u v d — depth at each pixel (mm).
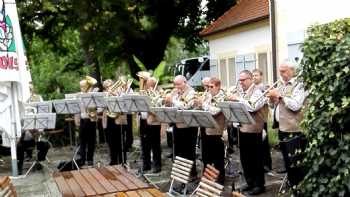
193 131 7777
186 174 5832
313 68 5090
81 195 5172
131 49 19469
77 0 15203
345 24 5043
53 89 14547
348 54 4695
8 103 8523
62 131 12930
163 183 7941
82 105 9406
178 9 20156
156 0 19062
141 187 5438
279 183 7430
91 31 15977
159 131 8875
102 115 9992
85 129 10000
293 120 6359
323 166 5020
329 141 4914
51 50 18516
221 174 7137
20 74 8461
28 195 7844
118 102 8195
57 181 5898
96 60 16609
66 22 16781
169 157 10648
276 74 12891
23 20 16047
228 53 16594
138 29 18078
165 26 19984
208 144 7141
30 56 17922
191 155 7758
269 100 6777
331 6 10734
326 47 4945
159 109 7531
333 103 4793
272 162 9094
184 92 7898
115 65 20219
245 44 15211
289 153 5547
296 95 6312
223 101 6496
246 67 15133
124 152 9641
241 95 6996
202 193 4840
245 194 6883
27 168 10047
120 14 16203
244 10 16078
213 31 17172
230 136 8945
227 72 16844
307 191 5195
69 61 18391
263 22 13766
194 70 21094
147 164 9039
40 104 9727
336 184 4867
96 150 12070
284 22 12430
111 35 16250
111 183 5676
